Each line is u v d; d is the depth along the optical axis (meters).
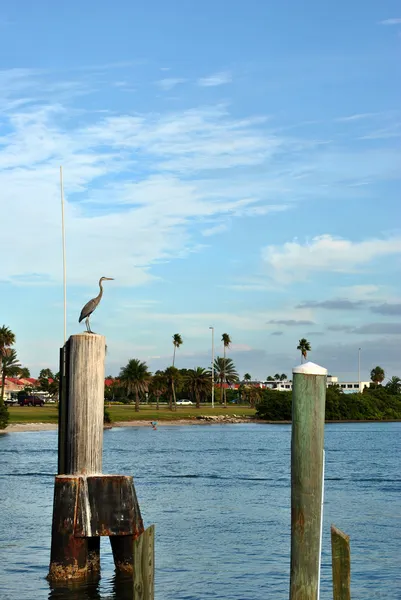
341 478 48.56
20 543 23.25
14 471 50.41
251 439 96.94
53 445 78.50
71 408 15.19
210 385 184.50
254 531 26.33
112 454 69.75
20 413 135.12
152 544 9.46
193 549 23.02
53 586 15.05
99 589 15.32
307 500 8.87
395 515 31.23
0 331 142.88
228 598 17.39
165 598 17.41
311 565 8.87
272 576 19.50
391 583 19.23
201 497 36.78
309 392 8.89
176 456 67.25
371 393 183.25
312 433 8.87
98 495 14.91
